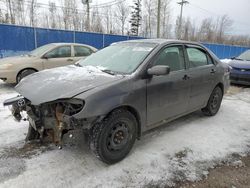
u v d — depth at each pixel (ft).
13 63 24.84
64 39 49.21
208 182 9.64
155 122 12.34
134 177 9.76
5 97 21.21
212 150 12.14
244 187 9.44
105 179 9.57
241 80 28.81
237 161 11.24
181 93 13.50
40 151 11.46
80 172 9.96
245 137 13.89
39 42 45.70
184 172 10.21
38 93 9.72
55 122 9.95
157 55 12.16
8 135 13.02
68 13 118.01
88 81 10.20
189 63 14.37
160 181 9.59
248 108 20.04
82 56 29.01
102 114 9.46
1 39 41.29
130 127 10.90
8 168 10.02
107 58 13.19
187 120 16.40
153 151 11.80
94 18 121.80
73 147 11.89
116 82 10.25
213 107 17.26
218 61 17.39
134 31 154.92
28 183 9.16
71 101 9.28
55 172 9.89
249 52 32.81
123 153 10.85
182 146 12.44
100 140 9.86
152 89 11.56
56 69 12.59
